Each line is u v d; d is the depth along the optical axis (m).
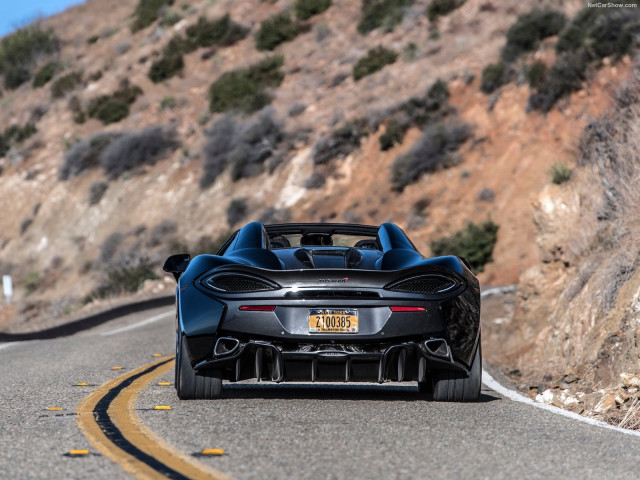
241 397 10.54
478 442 7.80
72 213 70.06
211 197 63.06
